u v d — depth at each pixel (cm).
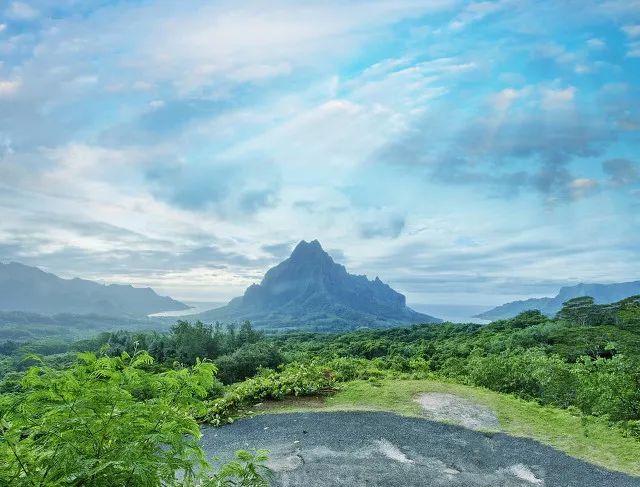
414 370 1783
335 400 1252
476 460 852
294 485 729
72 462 280
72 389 318
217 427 1055
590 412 1156
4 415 288
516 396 1377
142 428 325
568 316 5203
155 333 5178
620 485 754
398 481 752
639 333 3734
